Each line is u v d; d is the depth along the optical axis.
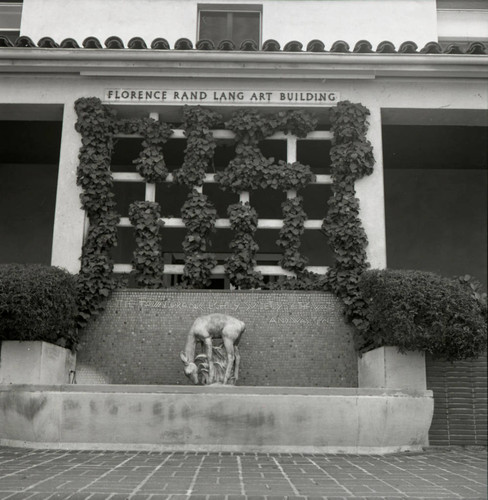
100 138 10.54
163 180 10.67
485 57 10.27
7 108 10.85
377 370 9.02
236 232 10.48
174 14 13.26
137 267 10.25
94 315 9.91
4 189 13.80
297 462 7.07
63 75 10.69
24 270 8.71
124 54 10.33
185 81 10.72
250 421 7.81
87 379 9.73
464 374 9.31
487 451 8.62
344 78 10.62
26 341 8.62
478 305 8.88
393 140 12.59
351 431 7.88
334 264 10.28
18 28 13.41
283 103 10.67
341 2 13.34
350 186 10.44
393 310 8.49
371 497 5.30
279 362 9.80
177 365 9.78
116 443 7.80
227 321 8.88
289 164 10.64
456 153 13.26
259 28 13.45
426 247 13.87
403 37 13.22
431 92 10.78
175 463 6.80
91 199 10.32
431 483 6.02
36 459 6.96
